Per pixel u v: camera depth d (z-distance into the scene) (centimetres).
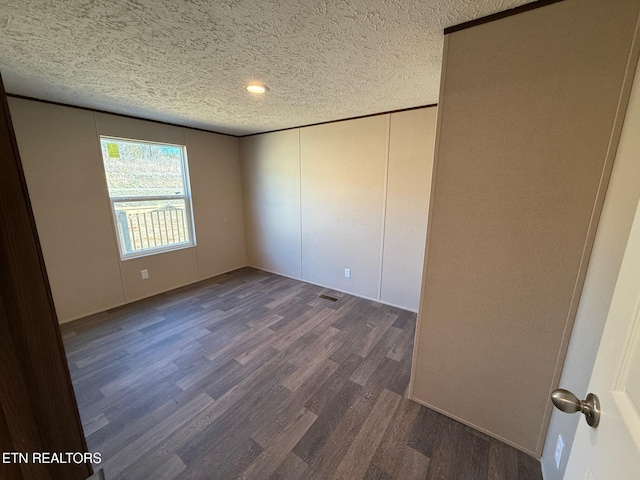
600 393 61
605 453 55
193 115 300
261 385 196
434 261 153
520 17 112
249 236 465
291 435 157
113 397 184
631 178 90
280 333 265
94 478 55
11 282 42
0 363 42
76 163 275
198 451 147
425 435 156
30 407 45
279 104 256
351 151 323
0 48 147
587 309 111
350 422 165
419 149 278
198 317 296
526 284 130
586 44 103
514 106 119
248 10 116
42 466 48
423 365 171
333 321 289
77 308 290
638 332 51
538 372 136
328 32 133
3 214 41
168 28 129
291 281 407
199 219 396
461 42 126
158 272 357
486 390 152
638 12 93
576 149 110
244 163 437
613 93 101
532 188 121
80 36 136
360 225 335
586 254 115
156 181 347
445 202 143
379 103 255
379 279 333
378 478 134
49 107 253
